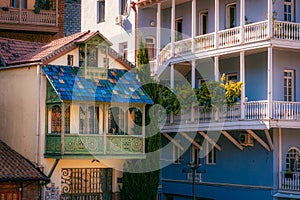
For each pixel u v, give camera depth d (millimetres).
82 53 39562
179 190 50031
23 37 51281
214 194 47531
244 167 45406
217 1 46125
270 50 42312
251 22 45719
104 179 40062
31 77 39000
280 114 42188
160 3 50531
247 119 43156
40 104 38375
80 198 39125
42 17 51344
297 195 42000
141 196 39719
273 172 43344
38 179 37219
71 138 37906
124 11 54312
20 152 39375
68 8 63000
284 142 43719
